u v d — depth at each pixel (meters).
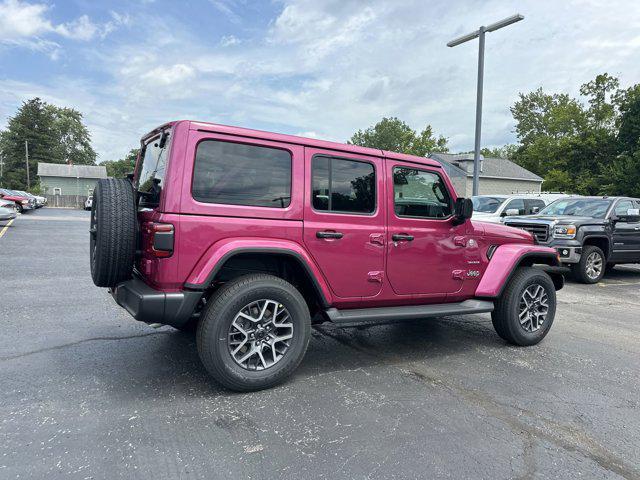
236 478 2.23
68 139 86.56
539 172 45.19
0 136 76.25
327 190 3.58
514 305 4.48
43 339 4.28
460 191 34.59
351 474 2.30
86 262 9.20
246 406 3.04
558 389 3.52
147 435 2.61
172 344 4.22
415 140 55.56
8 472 2.20
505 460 2.48
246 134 3.25
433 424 2.87
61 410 2.88
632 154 30.95
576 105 46.00
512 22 13.12
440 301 4.32
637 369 4.03
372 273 3.79
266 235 3.28
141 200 3.43
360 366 3.90
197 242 3.05
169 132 3.19
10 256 9.63
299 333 3.40
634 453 2.61
